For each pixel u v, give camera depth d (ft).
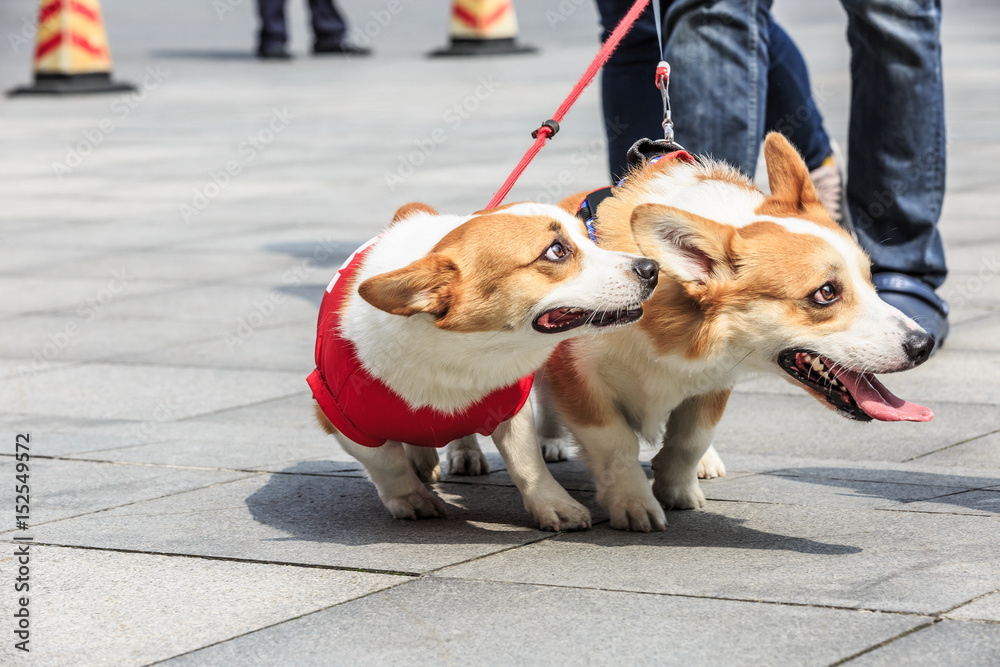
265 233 28.99
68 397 17.31
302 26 92.94
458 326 10.34
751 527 11.13
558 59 64.75
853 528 10.81
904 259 17.47
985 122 39.45
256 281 24.43
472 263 10.32
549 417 14.34
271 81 60.90
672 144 13.85
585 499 12.75
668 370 11.28
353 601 9.27
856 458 13.52
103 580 9.89
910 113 16.99
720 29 15.11
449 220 11.43
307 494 12.71
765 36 15.53
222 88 58.80
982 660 7.69
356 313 10.93
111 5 113.80
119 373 18.53
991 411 14.83
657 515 11.29
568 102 13.87
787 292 10.54
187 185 35.81
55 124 49.39
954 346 17.79
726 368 11.09
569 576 9.79
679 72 15.30
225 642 8.55
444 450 15.30
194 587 9.69
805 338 10.62
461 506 12.46
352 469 13.71
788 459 13.64
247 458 14.16
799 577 9.47
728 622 8.52
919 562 9.67
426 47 76.02
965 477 12.40
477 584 9.62
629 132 17.51
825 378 10.87
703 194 11.53
